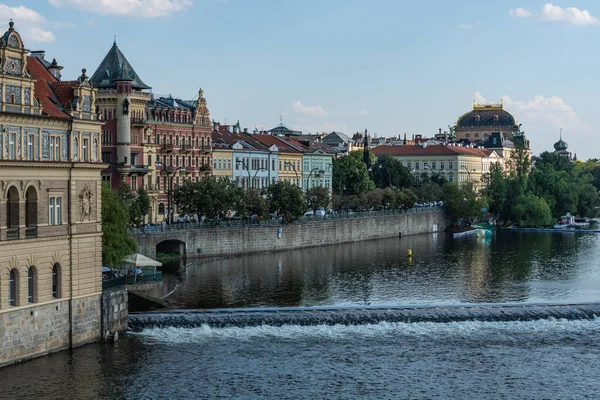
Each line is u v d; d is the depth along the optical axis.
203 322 106.62
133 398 81.19
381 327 109.44
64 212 91.44
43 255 88.44
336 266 169.62
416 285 145.38
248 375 88.88
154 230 168.88
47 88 94.94
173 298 125.69
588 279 154.62
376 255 192.25
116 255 120.56
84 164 93.00
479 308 115.69
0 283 83.38
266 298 127.81
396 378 89.31
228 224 188.50
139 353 94.31
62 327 91.50
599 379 90.31
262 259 179.12
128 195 167.75
